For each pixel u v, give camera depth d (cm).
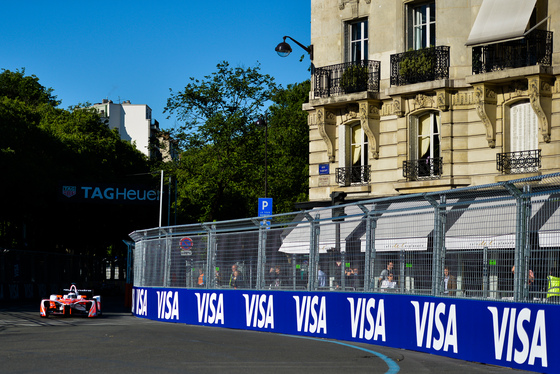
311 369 1078
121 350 1311
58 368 1045
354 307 1609
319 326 1716
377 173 3164
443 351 1334
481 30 2770
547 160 2680
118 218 6781
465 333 1273
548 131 2675
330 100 3247
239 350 1338
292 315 1809
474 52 2870
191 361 1149
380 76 3155
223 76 5678
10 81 8150
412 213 1448
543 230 1120
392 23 3119
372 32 3175
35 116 5988
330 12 3325
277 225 1880
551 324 1078
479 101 2811
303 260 1789
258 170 5816
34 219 6238
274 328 1866
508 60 2767
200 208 6994
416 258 1433
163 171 6038
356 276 1616
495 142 2817
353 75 3183
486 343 1218
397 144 3070
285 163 6819
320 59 3359
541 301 1116
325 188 3334
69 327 2059
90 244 7044
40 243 6575
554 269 1091
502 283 1205
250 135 5700
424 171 2992
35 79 8319
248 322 1966
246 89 5634
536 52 2711
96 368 1045
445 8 2930
